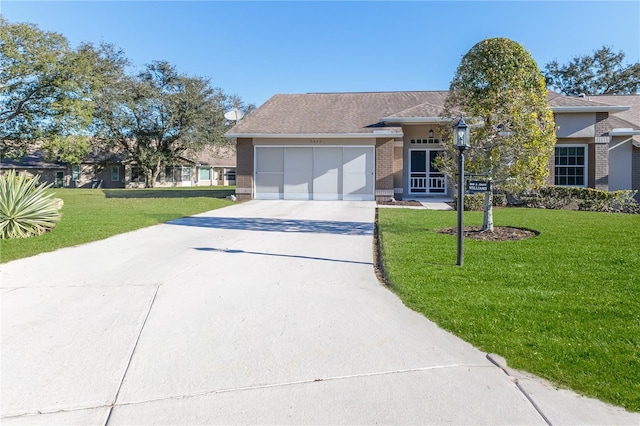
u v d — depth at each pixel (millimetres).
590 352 3174
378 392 2766
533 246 7047
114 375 3035
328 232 9312
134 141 40750
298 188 17297
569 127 15797
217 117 40125
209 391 2816
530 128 7723
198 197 19844
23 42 23562
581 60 42312
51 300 4648
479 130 8078
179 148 40562
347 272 5812
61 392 2814
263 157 17391
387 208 14000
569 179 16203
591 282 4926
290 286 5148
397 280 5160
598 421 2410
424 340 3529
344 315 4145
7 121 24750
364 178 16969
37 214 8906
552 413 2494
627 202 13367
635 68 40062
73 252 7195
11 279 5480
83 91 26234
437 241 7621
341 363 3170
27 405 2666
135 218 11719
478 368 3041
